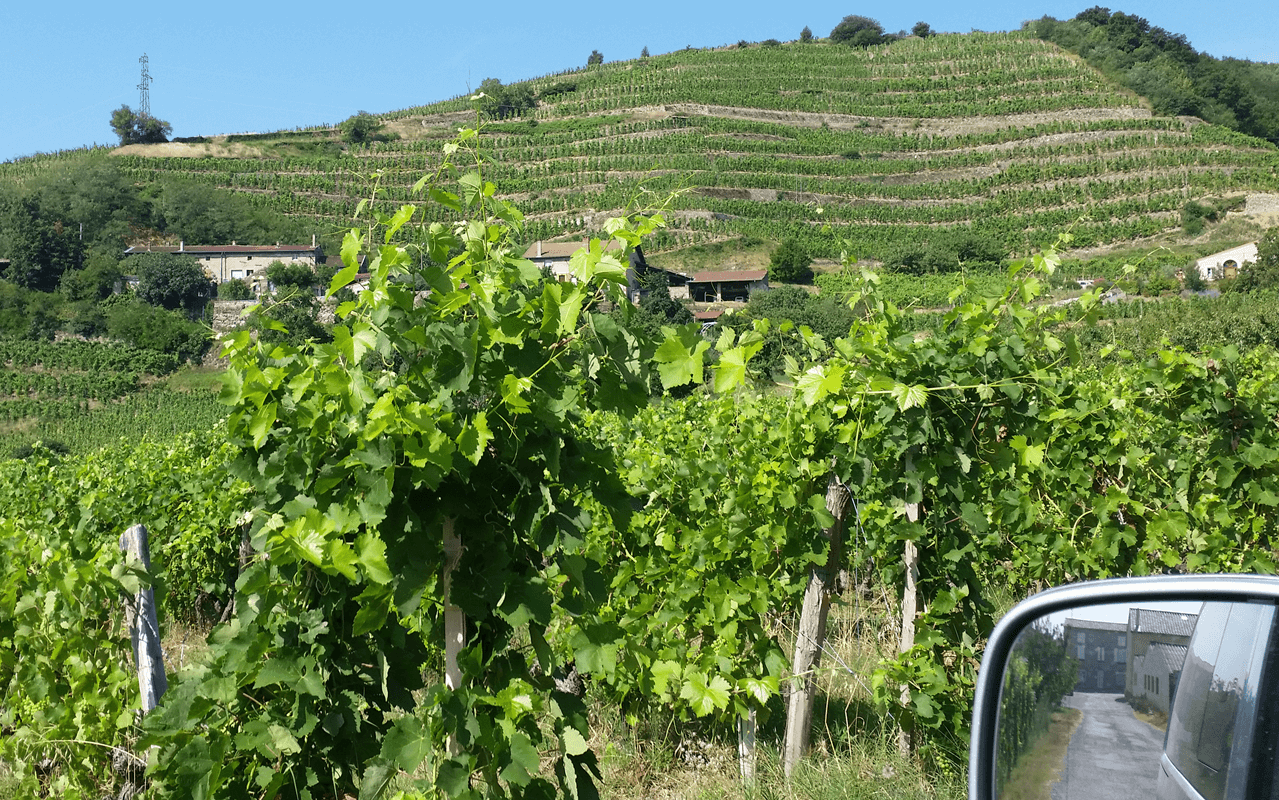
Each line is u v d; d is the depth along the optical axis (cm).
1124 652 160
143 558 405
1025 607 178
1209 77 14038
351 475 283
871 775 404
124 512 862
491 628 288
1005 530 612
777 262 8119
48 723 432
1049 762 169
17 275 9419
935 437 399
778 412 620
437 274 272
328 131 14912
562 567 276
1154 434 638
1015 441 410
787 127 12850
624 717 479
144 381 7194
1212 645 148
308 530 264
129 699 422
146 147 13900
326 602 303
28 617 455
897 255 6384
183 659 674
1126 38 15050
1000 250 8538
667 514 559
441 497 269
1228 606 147
